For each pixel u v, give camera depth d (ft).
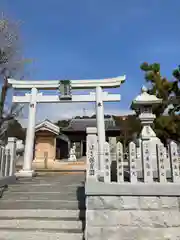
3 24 48.03
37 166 58.90
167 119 56.29
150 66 62.13
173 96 61.00
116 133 99.81
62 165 62.08
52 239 17.42
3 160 27.32
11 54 49.80
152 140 25.25
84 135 109.09
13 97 40.93
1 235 17.76
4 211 20.30
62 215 19.95
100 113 39.73
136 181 17.69
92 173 17.78
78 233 17.49
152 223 16.65
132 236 16.42
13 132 103.86
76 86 40.96
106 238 16.38
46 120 70.33
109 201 17.08
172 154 18.19
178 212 16.87
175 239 16.39
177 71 59.16
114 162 22.57
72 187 25.85
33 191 24.84
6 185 26.53
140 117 27.86
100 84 40.96
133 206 16.98
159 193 17.06
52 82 41.19
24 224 18.89
